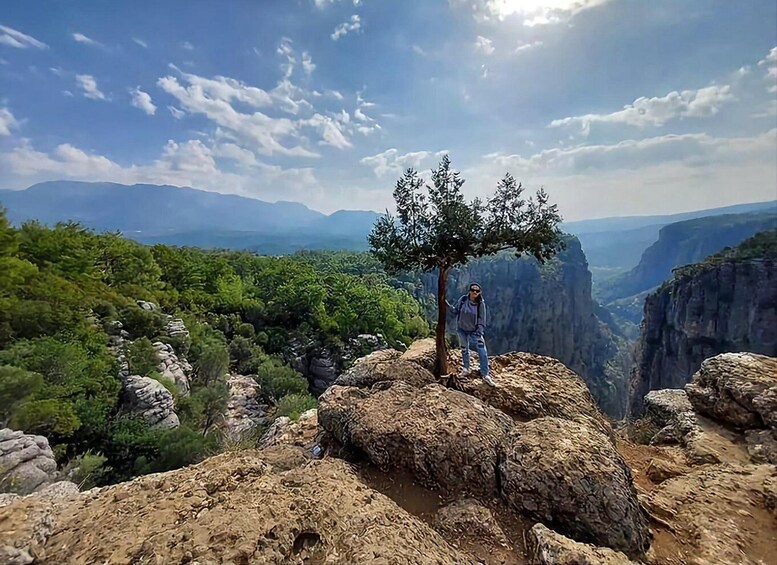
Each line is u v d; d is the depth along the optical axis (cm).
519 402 852
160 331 4444
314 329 7119
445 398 724
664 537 548
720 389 1045
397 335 7881
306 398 4053
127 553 350
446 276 923
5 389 1927
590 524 502
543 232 834
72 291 3800
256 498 445
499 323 14725
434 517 538
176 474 524
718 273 8662
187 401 3338
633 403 10375
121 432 2366
